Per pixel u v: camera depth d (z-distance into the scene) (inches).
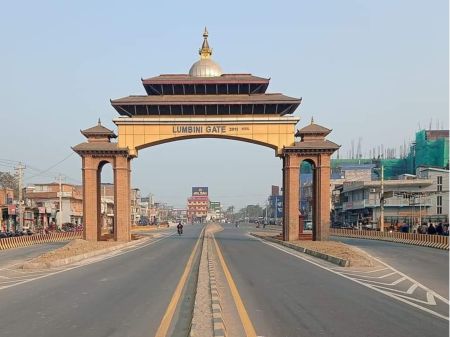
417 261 961.5
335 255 960.9
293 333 339.9
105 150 1681.8
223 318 389.4
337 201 3900.1
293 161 1672.0
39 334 340.2
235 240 1900.8
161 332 347.3
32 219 2874.0
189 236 2477.9
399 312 416.8
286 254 1139.3
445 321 380.5
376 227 2743.6
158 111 1734.7
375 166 4124.0
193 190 7647.6
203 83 1750.7
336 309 430.0
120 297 504.7
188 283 621.6
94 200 1694.1
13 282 643.5
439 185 2913.4
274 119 1702.8
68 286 591.2
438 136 3681.1
